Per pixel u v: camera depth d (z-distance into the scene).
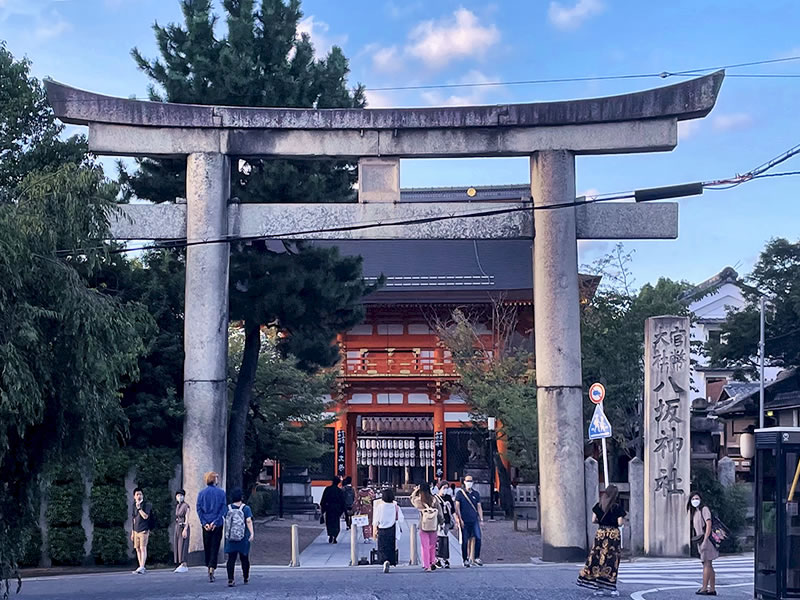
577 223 22.88
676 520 24.31
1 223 13.25
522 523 41.09
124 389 24.56
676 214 22.84
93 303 14.55
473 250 55.44
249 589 17.23
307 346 27.41
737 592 16.89
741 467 47.25
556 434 22.47
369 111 23.00
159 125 22.89
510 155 23.19
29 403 13.14
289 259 26.64
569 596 15.80
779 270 44.41
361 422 54.94
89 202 15.48
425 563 21.14
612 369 35.66
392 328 53.03
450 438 52.59
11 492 14.77
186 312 22.80
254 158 23.73
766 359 46.38
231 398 34.59
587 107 22.72
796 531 13.83
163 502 23.67
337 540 32.16
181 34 26.83
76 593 17.14
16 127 25.28
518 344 50.72
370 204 22.97
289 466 48.75
